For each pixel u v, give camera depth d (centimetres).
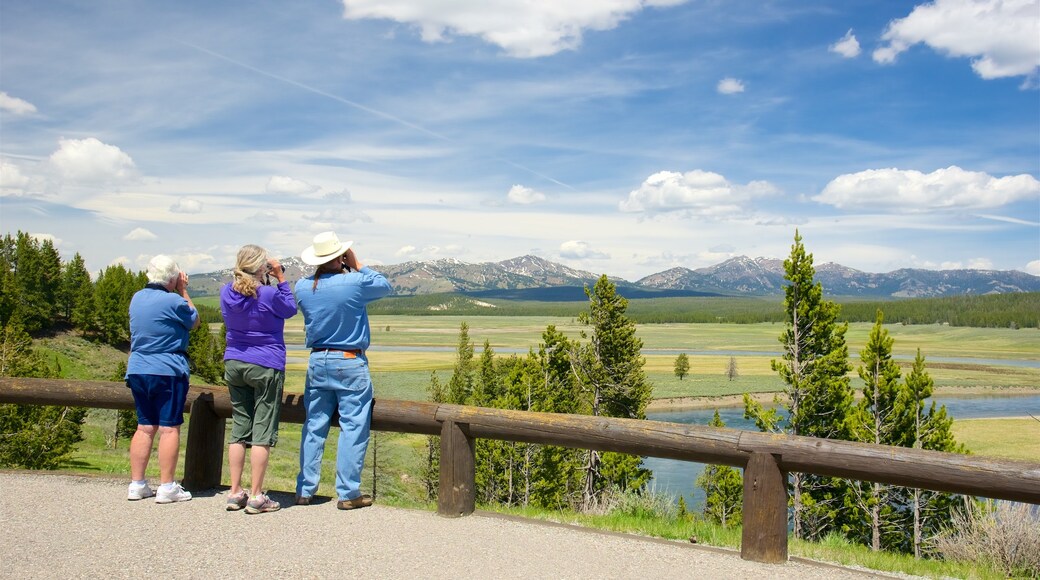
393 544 496
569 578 438
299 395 630
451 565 455
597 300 3522
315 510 582
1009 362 16000
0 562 445
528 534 531
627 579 439
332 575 431
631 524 621
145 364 581
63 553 463
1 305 7538
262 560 456
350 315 568
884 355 2511
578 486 3186
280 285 562
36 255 8288
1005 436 5428
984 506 912
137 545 482
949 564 586
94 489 639
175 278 600
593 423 532
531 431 549
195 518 550
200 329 8244
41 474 697
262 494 572
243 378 559
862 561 537
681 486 3706
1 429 2475
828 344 2625
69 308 8769
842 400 2530
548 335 3594
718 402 8762
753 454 484
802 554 553
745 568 466
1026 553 789
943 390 10050
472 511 586
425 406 586
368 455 4378
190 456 649
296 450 4212
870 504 2295
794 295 2670
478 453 3438
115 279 8794
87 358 7781
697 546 514
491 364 4831
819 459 465
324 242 574
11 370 2958
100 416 4872
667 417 7519
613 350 3516
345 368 568
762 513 481
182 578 422
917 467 439
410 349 18812
